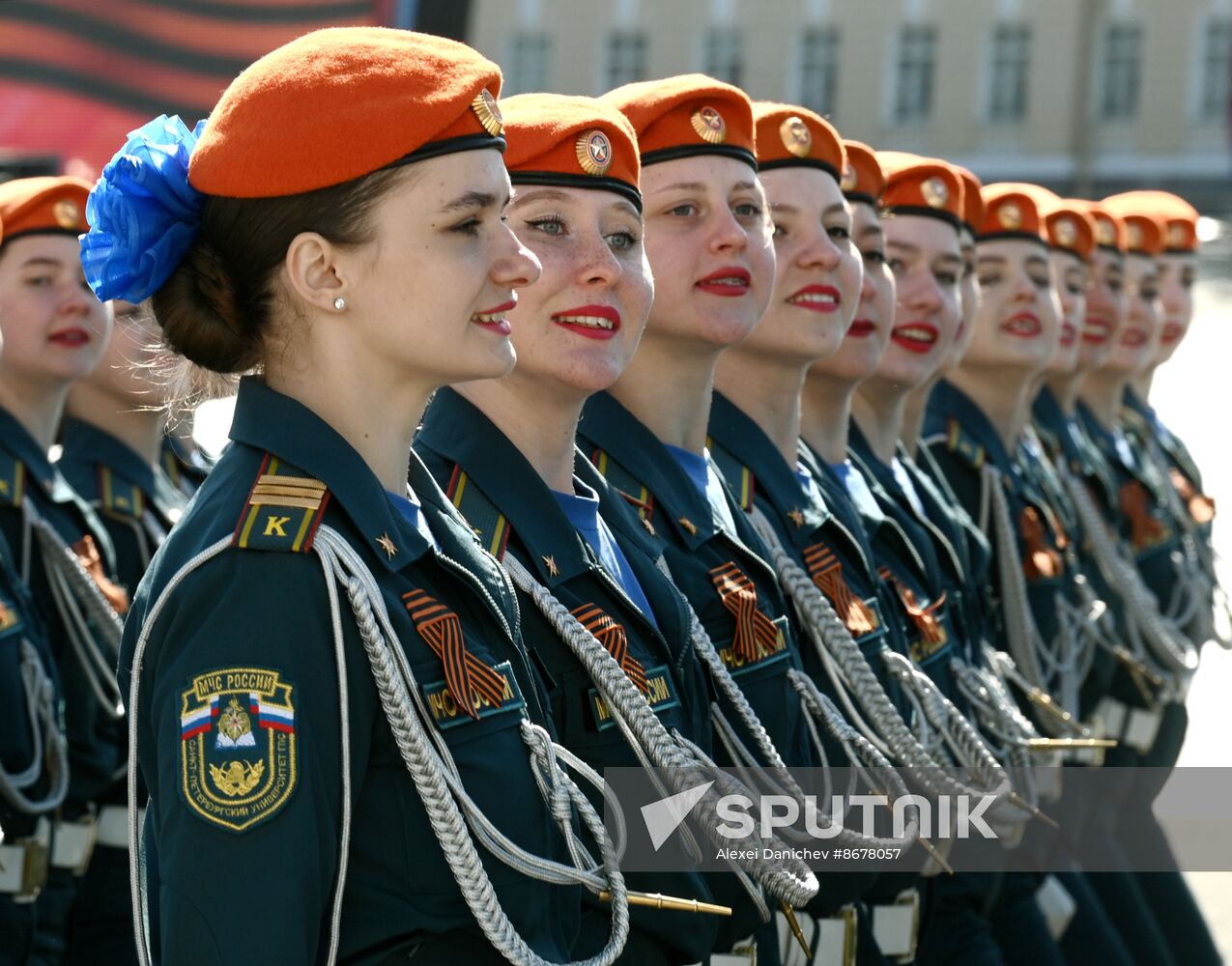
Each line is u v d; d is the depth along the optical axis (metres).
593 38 30.20
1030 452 7.43
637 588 4.00
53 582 5.80
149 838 3.02
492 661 3.14
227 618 2.84
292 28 7.14
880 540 5.49
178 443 6.91
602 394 4.38
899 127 30.62
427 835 2.98
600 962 3.22
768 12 30.16
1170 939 7.57
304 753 2.80
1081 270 7.86
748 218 4.44
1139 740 7.70
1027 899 6.47
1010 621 6.62
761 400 4.90
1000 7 30.17
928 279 5.90
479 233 3.07
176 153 3.08
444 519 3.26
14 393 5.84
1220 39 29.67
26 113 7.29
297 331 3.06
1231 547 13.50
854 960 4.80
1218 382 18.11
